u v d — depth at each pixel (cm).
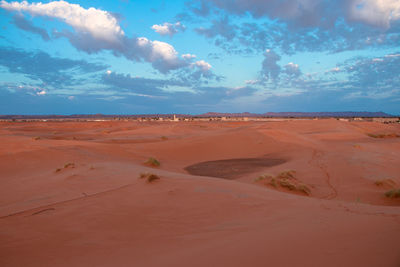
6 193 941
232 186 923
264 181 1242
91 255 452
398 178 1480
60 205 766
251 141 3158
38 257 452
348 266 307
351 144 3291
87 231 573
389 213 580
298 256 351
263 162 2136
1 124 9850
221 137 3384
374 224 477
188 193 826
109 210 705
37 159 1858
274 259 350
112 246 490
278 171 1614
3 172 1533
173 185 919
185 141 3262
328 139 4312
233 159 2423
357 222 502
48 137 4719
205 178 1049
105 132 5941
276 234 466
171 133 5906
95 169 1297
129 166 1419
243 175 1609
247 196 798
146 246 481
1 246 502
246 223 574
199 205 721
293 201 761
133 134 5541
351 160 1933
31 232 572
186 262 375
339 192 1206
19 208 748
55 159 1878
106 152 2362
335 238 410
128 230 573
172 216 650
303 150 2614
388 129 7150
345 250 354
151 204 742
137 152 2548
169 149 2820
